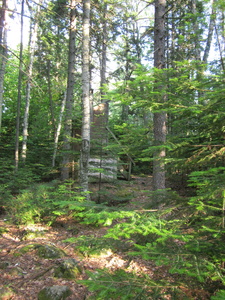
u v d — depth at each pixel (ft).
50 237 23.00
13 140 54.95
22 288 14.28
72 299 13.67
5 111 65.82
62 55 53.42
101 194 33.19
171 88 10.64
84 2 29.96
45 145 50.47
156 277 12.64
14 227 25.61
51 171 40.91
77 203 9.91
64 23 41.73
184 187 33.63
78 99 62.80
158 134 21.81
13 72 65.05
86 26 29.71
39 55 48.37
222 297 5.80
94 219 8.74
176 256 7.43
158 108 10.81
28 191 29.12
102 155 34.86
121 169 48.70
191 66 10.62
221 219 8.18
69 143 37.50
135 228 7.60
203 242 7.79
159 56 24.20
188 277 8.81
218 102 9.43
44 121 54.39
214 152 9.59
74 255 19.34
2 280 15.02
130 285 7.11
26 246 19.67
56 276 15.70
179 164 10.15
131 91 11.12
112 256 19.13
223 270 7.70
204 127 11.17
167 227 8.63
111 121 40.34
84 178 28.73
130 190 38.58
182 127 12.35
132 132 12.51
